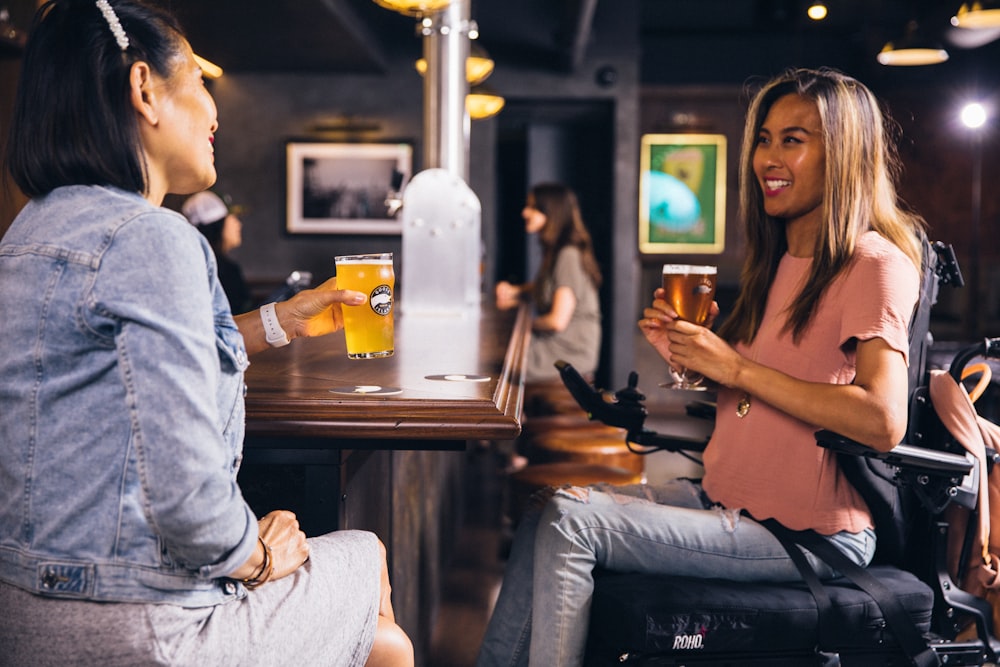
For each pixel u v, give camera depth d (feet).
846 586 5.62
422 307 11.98
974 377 6.41
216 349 3.92
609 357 26.71
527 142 29.25
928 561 5.82
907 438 5.93
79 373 3.69
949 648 5.59
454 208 11.90
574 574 5.55
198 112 4.26
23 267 3.78
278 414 4.77
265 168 26.61
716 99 27.71
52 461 3.73
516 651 6.07
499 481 17.84
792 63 28.04
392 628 4.82
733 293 27.48
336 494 5.17
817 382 5.63
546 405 13.92
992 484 6.03
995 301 24.98
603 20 25.85
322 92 26.45
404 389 5.25
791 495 5.74
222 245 16.80
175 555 3.77
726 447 6.13
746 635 5.29
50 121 3.94
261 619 4.05
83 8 4.00
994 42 24.57
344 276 5.39
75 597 3.74
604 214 28.04
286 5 19.24
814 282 5.73
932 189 25.40
